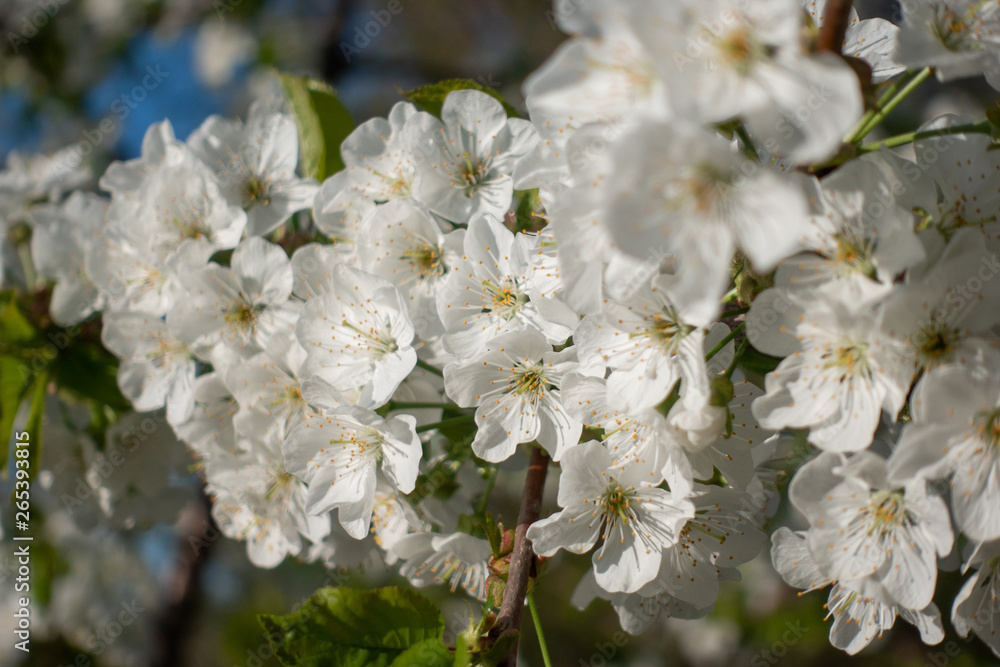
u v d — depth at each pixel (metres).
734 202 0.35
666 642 0.78
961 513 0.37
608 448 0.39
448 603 0.64
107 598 0.64
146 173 0.46
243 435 0.43
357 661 0.38
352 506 0.41
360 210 0.43
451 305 0.41
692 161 0.35
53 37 0.74
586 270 0.37
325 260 0.43
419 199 0.42
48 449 0.48
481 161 0.42
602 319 0.39
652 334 0.38
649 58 0.35
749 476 0.39
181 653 0.59
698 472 0.39
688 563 0.40
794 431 0.44
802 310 0.37
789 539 0.40
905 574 0.38
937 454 0.36
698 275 0.35
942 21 0.38
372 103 0.86
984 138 0.38
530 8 0.90
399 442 0.41
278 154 0.45
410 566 0.43
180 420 0.45
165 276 0.45
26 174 0.51
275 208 0.45
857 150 0.38
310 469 0.41
